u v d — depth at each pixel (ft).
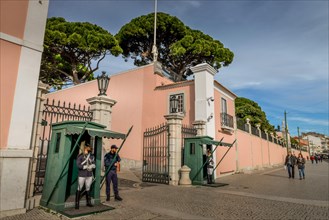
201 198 23.85
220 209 19.29
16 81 17.65
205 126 41.11
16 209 16.33
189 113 46.91
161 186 31.55
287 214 18.10
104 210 17.49
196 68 45.16
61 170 17.29
